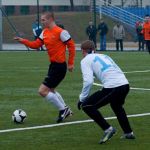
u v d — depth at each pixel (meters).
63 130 16.70
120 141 15.04
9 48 72.94
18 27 90.44
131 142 14.91
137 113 19.89
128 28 86.94
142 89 27.23
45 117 19.02
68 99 23.61
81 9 106.06
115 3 103.75
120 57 51.19
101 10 87.19
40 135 15.95
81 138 15.54
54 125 17.50
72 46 17.88
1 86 28.34
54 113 19.84
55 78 17.91
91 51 14.77
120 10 87.56
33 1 105.38
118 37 63.16
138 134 16.05
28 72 36.31
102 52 60.00
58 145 14.63
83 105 14.41
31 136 15.81
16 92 25.88
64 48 17.89
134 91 26.39
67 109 18.09
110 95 14.35
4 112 20.09
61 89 27.05
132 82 30.41
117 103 14.84
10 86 28.34
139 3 104.00
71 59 17.94
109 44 84.56
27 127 17.16
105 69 14.41
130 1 103.62
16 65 42.16
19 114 17.80
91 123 17.80
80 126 17.31
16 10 103.88
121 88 14.38
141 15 90.44
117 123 17.77
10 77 32.97
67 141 15.14
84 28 91.69
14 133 16.23
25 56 53.50
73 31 91.12
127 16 87.06
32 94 25.11
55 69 17.88
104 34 64.50
